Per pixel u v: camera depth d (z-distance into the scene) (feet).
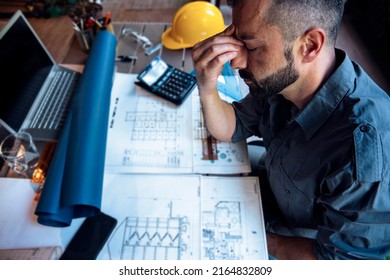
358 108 1.87
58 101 2.86
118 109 2.93
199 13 3.32
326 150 1.98
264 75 1.86
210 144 2.70
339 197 1.84
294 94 2.10
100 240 2.14
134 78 3.19
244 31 1.70
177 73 3.17
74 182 2.08
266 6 1.55
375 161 1.71
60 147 2.35
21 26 2.61
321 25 1.63
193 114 2.91
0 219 2.19
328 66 1.93
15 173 2.49
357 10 5.47
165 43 3.52
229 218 2.24
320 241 2.24
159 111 2.93
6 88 2.41
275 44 1.67
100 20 3.49
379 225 1.85
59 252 2.08
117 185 2.41
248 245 2.12
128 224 2.22
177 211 2.28
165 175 2.48
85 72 2.83
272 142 2.45
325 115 2.01
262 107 2.63
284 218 2.73
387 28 4.85
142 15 4.15
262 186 2.93
